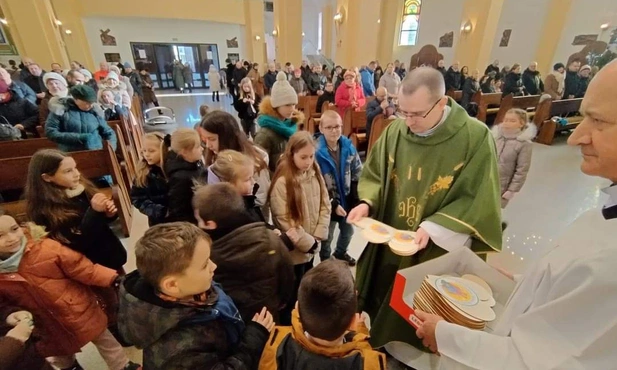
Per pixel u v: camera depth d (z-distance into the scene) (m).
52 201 1.24
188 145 1.50
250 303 1.04
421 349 1.43
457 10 10.13
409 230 1.38
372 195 1.47
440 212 1.24
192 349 0.74
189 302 0.77
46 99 3.29
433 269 1.05
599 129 0.55
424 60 11.31
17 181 2.32
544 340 0.60
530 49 9.79
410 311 0.91
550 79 6.10
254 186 1.48
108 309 1.50
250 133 5.16
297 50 8.76
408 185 1.34
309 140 1.52
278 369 0.77
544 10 9.30
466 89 6.05
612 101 0.52
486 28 8.43
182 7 11.76
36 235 1.17
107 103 3.75
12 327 0.98
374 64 6.93
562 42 9.22
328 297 0.72
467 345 0.73
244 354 0.83
